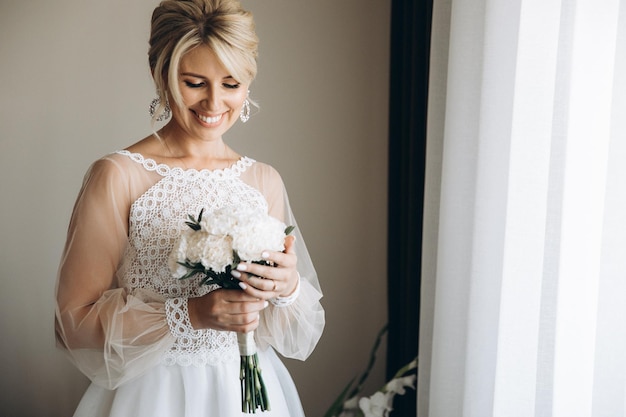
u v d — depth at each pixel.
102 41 2.68
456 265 2.04
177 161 1.78
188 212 1.72
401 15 2.64
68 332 1.64
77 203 1.71
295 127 2.79
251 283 1.56
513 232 1.75
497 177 1.90
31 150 2.68
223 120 1.73
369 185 2.85
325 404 2.86
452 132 2.03
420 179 2.39
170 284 1.70
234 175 1.83
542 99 1.69
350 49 2.81
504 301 1.76
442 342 2.06
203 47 1.63
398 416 2.61
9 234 2.70
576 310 1.61
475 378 1.94
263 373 1.83
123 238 1.69
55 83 2.67
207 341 1.72
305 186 2.81
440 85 2.15
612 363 1.55
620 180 1.54
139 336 1.61
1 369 2.71
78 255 1.66
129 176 1.71
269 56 2.75
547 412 1.69
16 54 2.65
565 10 1.65
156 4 2.70
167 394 1.70
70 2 2.66
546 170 1.69
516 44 1.86
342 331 2.86
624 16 1.53
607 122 1.54
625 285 1.54
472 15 2.00
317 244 2.83
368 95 2.83
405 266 2.52
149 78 2.71
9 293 2.71
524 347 1.73
